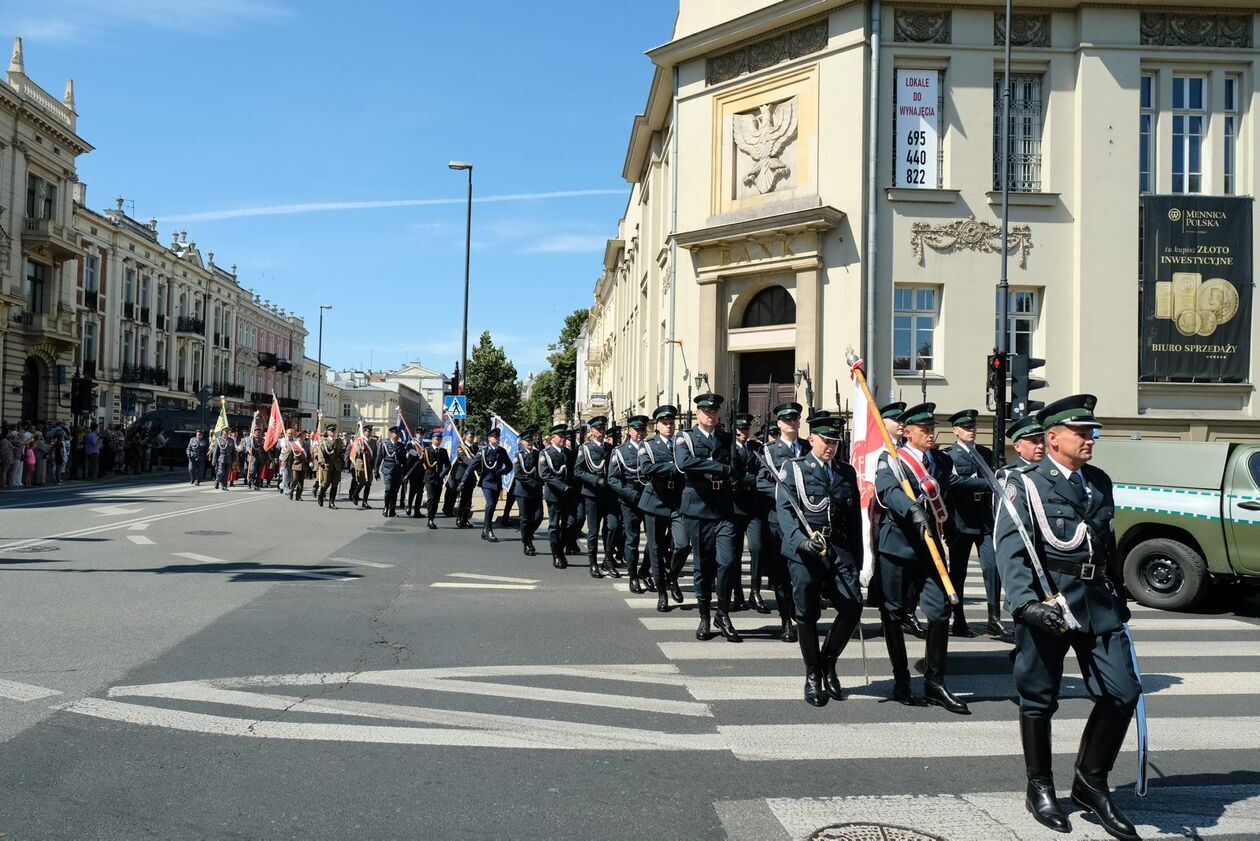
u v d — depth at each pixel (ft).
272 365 271.90
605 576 39.91
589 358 199.82
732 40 73.20
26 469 96.48
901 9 66.90
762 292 73.31
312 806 14.06
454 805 14.21
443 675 21.97
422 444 64.75
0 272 127.85
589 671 22.86
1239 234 66.64
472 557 44.98
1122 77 66.33
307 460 89.10
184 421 166.81
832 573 20.74
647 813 14.08
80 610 28.02
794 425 27.22
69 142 144.77
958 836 13.47
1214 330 66.28
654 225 91.04
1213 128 67.15
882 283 66.39
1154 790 15.55
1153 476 34.47
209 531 52.01
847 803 14.67
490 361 267.59
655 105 85.25
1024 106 67.92
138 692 19.79
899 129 67.15
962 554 28.50
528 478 46.32
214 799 14.25
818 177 68.44
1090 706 20.67
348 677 21.49
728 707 20.02
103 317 174.29
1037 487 14.56
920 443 23.25
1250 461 32.83
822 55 68.54
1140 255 66.33
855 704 20.58
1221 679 23.08
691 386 75.20
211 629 26.07
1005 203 59.26
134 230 184.34
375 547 47.55
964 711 19.85
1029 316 67.46
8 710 18.34
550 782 15.29
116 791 14.48
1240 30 66.69
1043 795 14.07
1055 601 13.91
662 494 32.19
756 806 14.47
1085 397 14.61
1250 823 14.15
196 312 219.20
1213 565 32.83
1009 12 61.26
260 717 18.34
